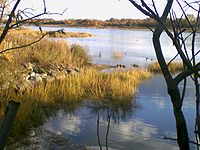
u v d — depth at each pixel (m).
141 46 55.09
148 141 9.04
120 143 8.79
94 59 30.31
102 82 14.74
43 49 19.48
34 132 9.01
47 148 8.03
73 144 8.46
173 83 1.30
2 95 10.66
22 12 1.33
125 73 18.33
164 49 46.06
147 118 11.35
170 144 8.87
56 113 11.12
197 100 1.37
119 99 12.73
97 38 77.50
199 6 1.36
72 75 16.06
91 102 12.58
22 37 17.52
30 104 10.55
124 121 10.83
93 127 9.98
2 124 1.32
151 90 16.48
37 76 14.52
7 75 11.86
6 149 7.62
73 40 60.59
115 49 44.78
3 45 13.59
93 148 8.33
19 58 15.22
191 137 8.87
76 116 11.00
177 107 1.31
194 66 1.27
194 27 1.35
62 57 20.42
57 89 13.02
